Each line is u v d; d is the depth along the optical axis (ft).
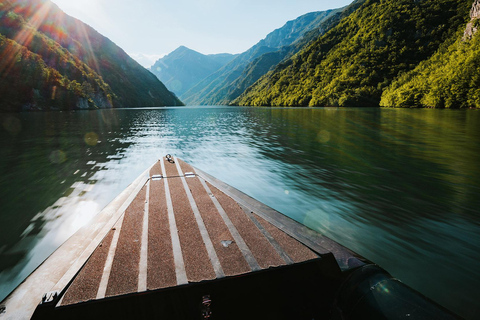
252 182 35.68
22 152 58.65
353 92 453.58
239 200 19.88
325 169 42.75
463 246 18.51
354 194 30.22
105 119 180.65
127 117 207.21
